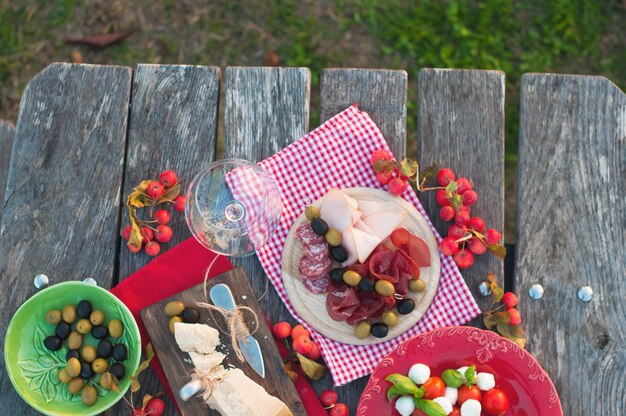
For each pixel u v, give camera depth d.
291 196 1.44
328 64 2.35
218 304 1.36
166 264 1.41
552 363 1.38
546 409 1.28
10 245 1.42
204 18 2.37
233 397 1.28
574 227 1.42
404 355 1.28
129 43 2.36
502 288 1.41
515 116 2.29
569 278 1.40
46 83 1.47
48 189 1.44
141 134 1.46
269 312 1.41
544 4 2.36
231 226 1.33
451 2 2.36
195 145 1.46
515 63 2.34
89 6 2.37
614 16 2.36
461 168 1.44
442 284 1.40
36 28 2.37
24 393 1.28
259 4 2.37
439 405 1.22
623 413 1.36
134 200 1.39
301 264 1.36
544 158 1.44
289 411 1.29
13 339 1.31
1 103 2.36
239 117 1.47
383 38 2.36
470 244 1.39
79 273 1.41
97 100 1.47
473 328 1.28
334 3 2.37
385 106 1.47
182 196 1.43
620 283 1.40
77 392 1.32
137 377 1.38
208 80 1.48
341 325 1.37
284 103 1.47
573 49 2.34
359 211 1.36
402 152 1.46
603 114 1.45
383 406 1.29
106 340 1.32
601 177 1.43
